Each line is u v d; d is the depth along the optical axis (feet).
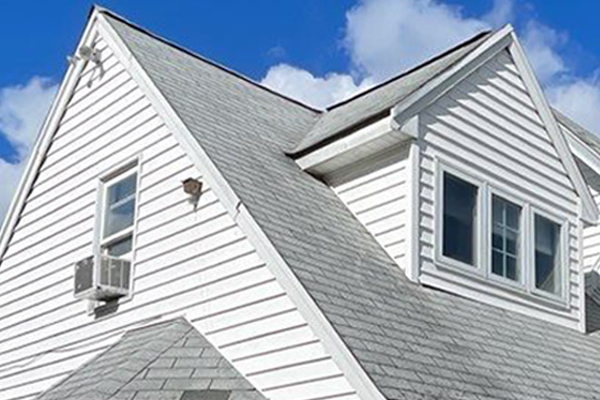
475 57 37.60
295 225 31.14
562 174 41.11
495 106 38.42
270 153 35.81
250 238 29.91
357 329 26.96
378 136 33.94
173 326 31.37
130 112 37.32
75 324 37.11
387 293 30.42
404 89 36.99
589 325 41.98
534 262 38.34
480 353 30.22
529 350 33.27
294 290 27.89
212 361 29.32
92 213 38.04
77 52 40.63
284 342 27.86
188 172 33.40
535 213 39.04
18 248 41.93
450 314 31.99
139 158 36.09
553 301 38.70
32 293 40.24
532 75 40.40
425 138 34.73
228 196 31.04
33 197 41.86
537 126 40.34
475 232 35.73
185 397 27.30
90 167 38.91
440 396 26.00
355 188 35.47
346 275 29.86
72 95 41.01
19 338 40.16
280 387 27.58
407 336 28.27
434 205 34.24
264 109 40.37
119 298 35.01
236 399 27.53
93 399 27.20
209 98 37.88
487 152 37.40
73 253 38.55
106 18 39.93
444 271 33.86
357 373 25.41
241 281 29.91
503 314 35.50
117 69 38.70
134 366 28.68
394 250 33.47
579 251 41.06
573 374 33.45
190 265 32.17
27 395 38.55
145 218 34.91
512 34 39.70
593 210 42.14
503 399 27.96
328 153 35.35
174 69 38.81
